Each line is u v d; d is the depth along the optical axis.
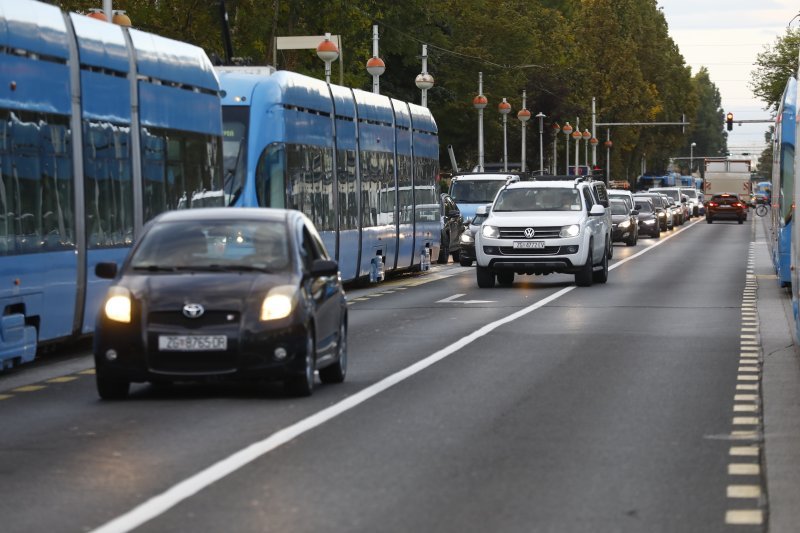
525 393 37.75
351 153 82.44
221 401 36.00
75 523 21.80
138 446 29.06
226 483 25.00
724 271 105.31
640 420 33.03
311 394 37.12
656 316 64.00
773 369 43.62
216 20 118.44
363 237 84.50
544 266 85.00
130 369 35.47
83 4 102.75
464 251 115.00
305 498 23.69
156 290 35.81
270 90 70.06
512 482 25.23
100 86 49.34
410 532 21.20
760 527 21.64
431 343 51.47
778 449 28.92
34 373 43.66
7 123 42.50
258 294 35.84
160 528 21.41
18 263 42.84
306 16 150.50
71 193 46.88
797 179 48.09
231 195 68.69
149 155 53.25
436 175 104.38
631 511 22.80
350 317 63.62
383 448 28.83
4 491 24.31
